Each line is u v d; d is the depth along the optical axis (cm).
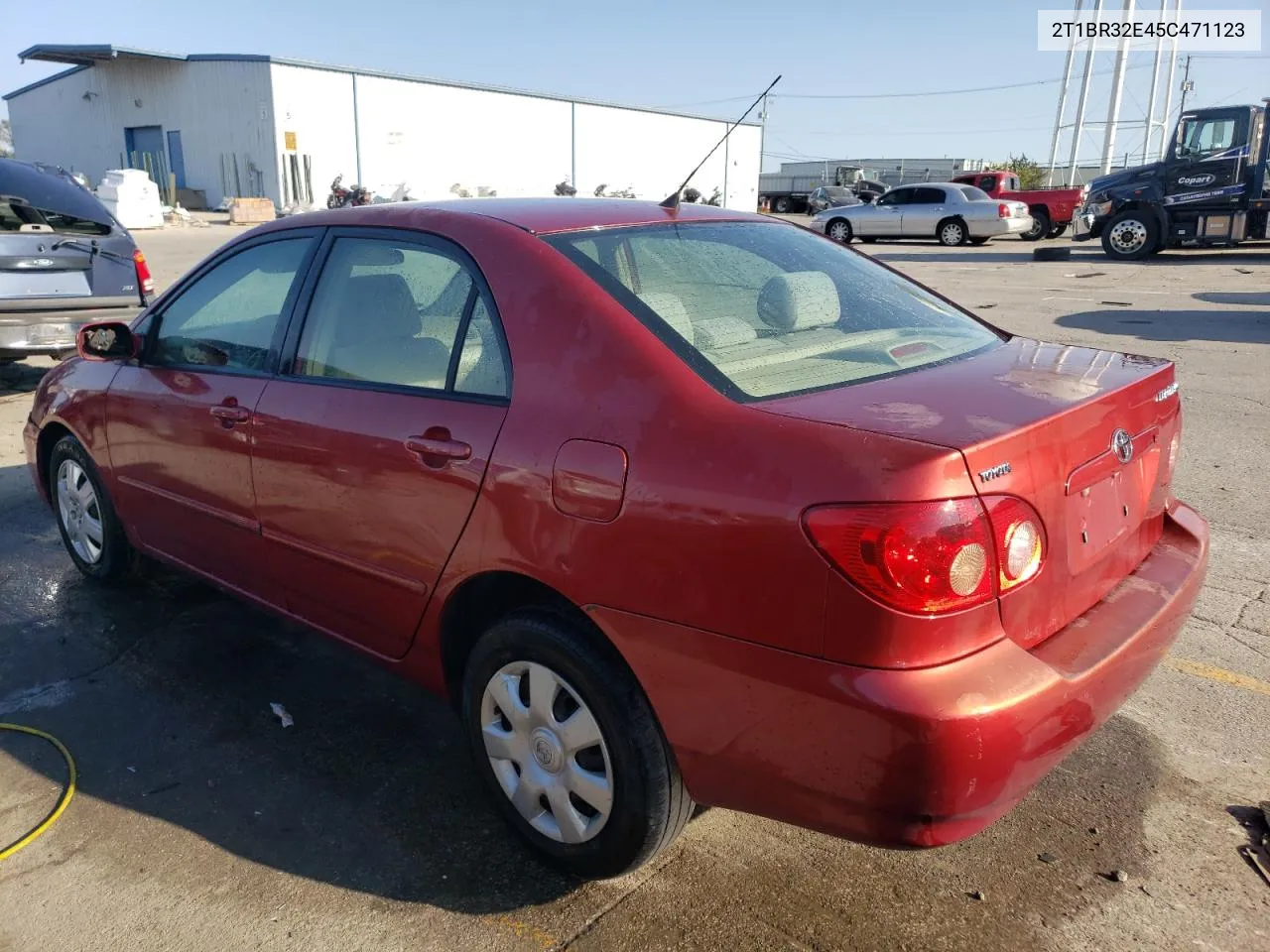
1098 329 1105
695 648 224
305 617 341
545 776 267
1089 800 301
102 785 317
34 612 441
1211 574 457
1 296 752
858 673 204
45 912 263
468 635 297
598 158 5125
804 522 206
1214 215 1928
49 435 469
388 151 4191
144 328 402
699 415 229
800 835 290
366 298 311
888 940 250
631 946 249
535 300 266
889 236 2677
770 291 296
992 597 209
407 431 280
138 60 4175
